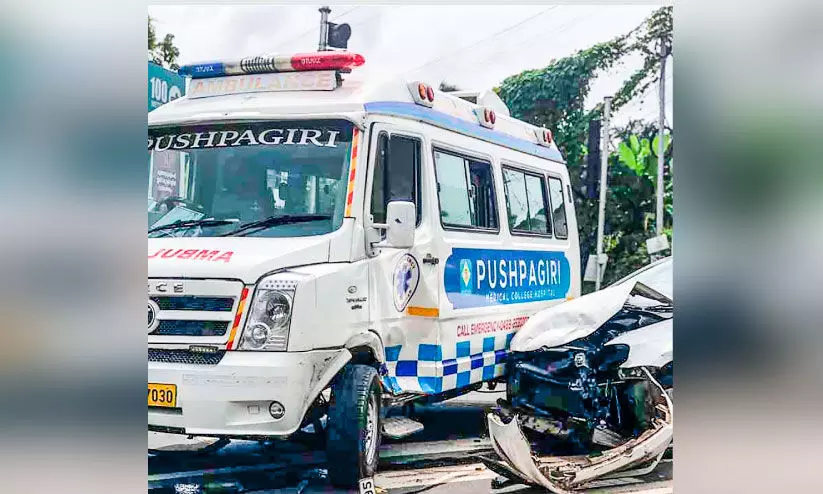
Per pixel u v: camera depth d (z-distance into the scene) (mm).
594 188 17141
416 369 7375
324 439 7254
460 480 6930
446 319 7609
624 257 17234
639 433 7293
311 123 6824
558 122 16609
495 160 9055
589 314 7977
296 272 6070
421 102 7730
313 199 6648
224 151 6863
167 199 6824
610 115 16891
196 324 5973
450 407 9727
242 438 5949
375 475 6652
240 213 6699
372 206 6777
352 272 6438
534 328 8000
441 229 7727
